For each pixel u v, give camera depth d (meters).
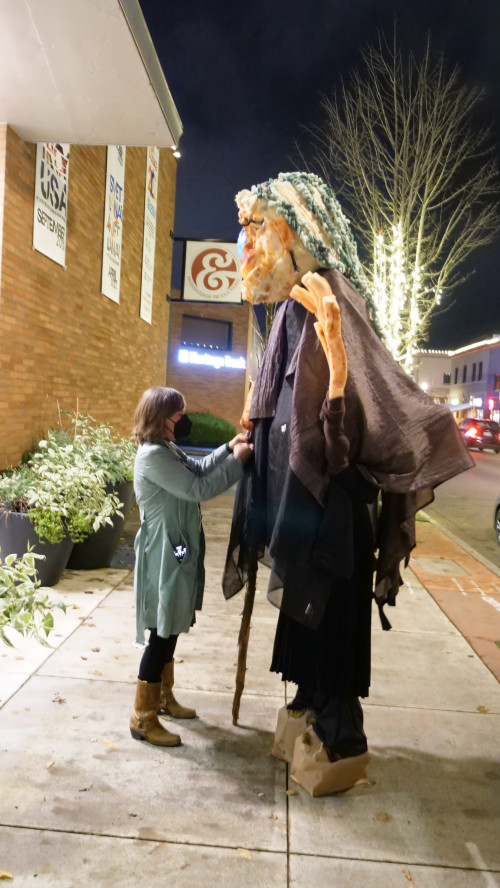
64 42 4.83
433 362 69.75
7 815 2.71
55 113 5.96
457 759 3.37
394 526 3.04
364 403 2.75
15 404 6.85
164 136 6.41
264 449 3.14
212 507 11.41
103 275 10.00
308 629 2.97
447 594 6.59
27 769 3.04
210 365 29.98
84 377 9.35
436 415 2.82
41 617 5.01
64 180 7.91
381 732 3.60
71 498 5.76
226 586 3.40
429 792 3.07
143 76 5.25
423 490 2.94
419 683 4.28
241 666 3.45
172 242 16.59
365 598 3.01
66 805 2.80
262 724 3.62
